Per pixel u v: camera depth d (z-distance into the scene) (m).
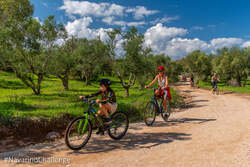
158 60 26.34
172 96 12.99
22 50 16.17
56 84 32.72
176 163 3.38
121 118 5.02
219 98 14.29
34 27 15.67
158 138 4.82
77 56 23.31
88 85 33.47
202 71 45.81
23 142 4.69
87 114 4.26
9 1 14.98
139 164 3.35
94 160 3.52
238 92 18.98
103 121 4.52
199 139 4.68
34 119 5.82
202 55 45.31
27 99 12.91
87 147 4.17
